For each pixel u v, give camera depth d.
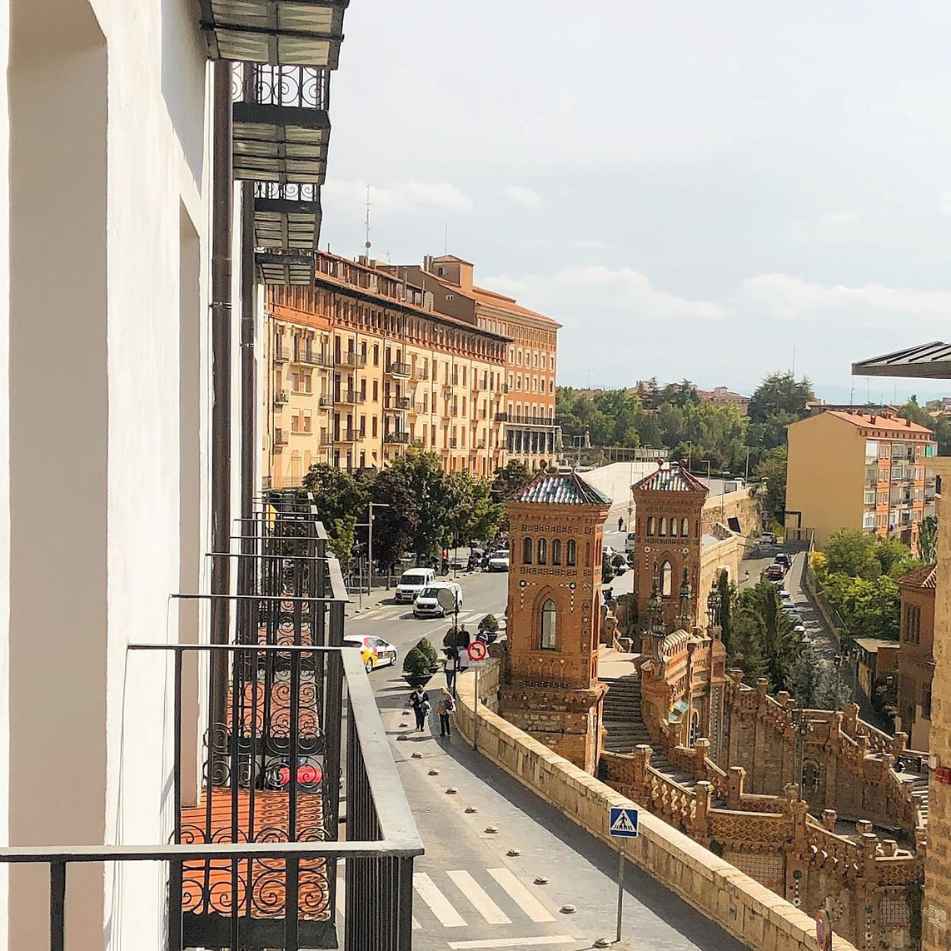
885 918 35.81
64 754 4.94
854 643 79.00
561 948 21.02
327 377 78.38
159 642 6.94
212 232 11.47
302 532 20.80
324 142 12.58
